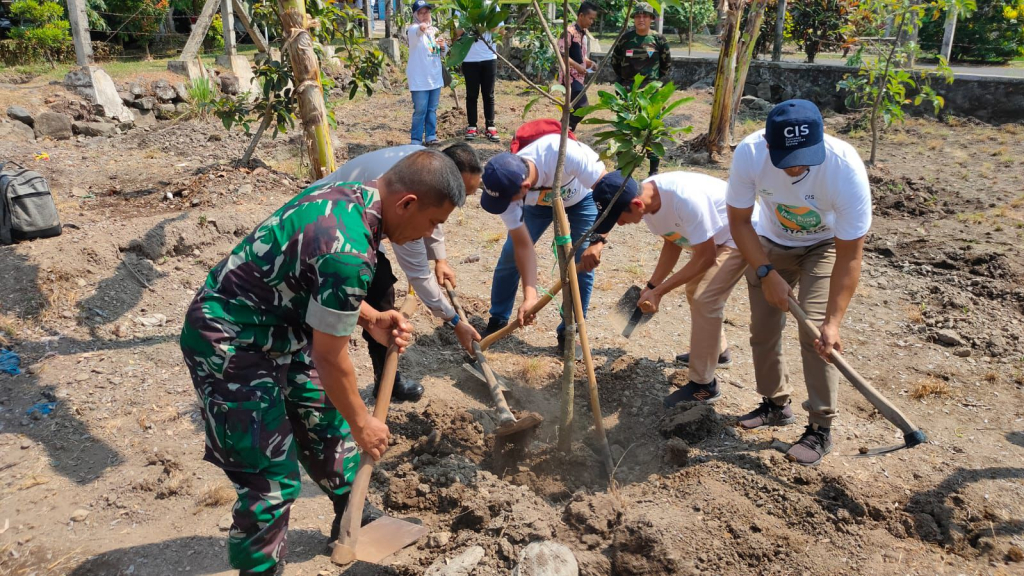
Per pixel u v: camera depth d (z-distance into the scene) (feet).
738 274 12.58
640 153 10.05
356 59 27.84
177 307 16.88
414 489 10.89
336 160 28.30
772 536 9.96
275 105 24.08
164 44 45.16
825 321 10.61
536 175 12.53
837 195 10.09
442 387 14.34
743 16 32.53
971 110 36.96
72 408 12.91
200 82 32.45
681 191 12.07
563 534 10.02
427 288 11.63
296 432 9.27
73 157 25.75
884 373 14.75
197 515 10.73
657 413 13.34
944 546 9.95
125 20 41.19
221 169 23.86
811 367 11.35
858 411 13.47
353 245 7.43
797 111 9.60
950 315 16.92
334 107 38.04
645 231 23.38
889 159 30.37
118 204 21.66
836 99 40.68
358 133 33.14
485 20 9.87
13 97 27.53
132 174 24.25
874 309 17.56
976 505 10.44
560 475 12.02
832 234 11.43
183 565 9.78
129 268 17.47
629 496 11.11
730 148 30.71
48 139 27.27
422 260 11.38
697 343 13.04
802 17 45.03
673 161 30.50
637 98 9.95
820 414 11.50
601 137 10.15
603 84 45.73
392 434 12.66
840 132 35.29
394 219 8.15
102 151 26.96
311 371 9.00
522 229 12.73
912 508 10.53
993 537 9.89
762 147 10.50
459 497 10.71
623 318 14.61
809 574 9.43
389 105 39.88
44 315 15.47
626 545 9.57
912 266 19.77
